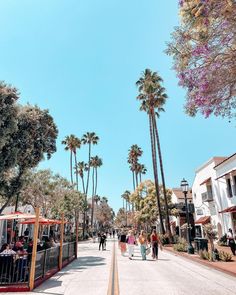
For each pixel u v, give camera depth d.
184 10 7.97
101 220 115.44
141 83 38.81
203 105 9.05
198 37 8.40
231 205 27.03
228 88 8.69
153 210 43.56
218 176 29.80
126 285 10.21
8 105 15.71
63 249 15.93
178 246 23.47
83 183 64.69
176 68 8.95
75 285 10.39
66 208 40.47
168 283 10.57
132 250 19.95
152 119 37.59
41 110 21.20
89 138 68.81
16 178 20.50
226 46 8.06
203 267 15.05
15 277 10.30
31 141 19.88
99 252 25.48
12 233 24.56
